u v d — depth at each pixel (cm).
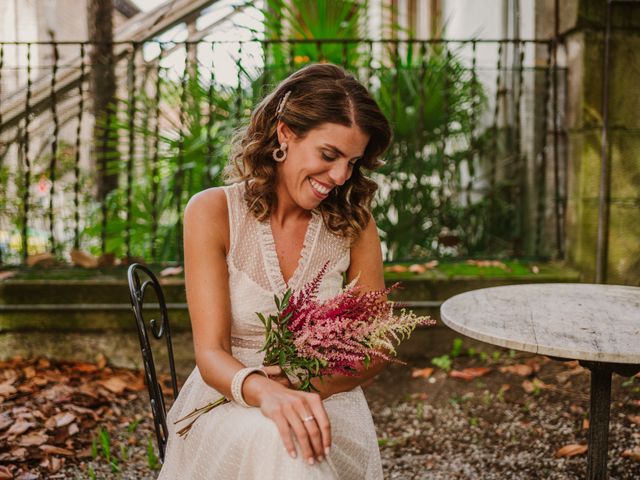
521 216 491
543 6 440
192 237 178
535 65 453
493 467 275
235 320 179
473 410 323
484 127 567
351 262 197
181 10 558
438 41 412
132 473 266
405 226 463
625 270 390
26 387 333
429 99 464
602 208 386
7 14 1305
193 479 158
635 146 386
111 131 459
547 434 297
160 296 213
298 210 188
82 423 303
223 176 200
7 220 539
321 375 158
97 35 557
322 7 469
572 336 175
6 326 371
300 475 139
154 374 191
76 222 415
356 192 193
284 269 185
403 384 354
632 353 161
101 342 373
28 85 410
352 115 167
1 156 507
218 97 439
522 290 231
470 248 491
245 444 147
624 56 379
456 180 512
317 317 155
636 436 286
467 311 201
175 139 436
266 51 411
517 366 358
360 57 489
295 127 171
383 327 153
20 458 264
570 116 399
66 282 370
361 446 169
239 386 149
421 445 296
